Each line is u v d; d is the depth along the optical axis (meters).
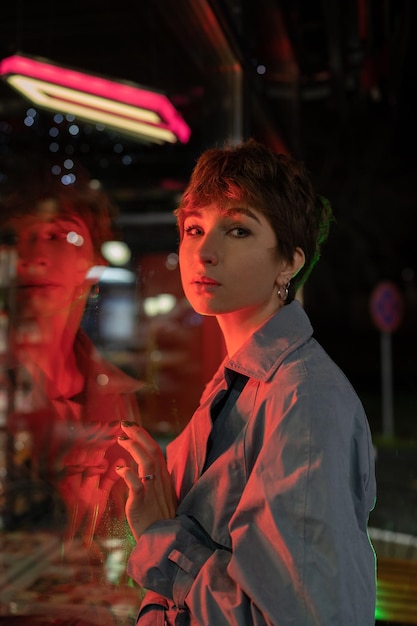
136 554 0.96
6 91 4.54
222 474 0.95
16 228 1.28
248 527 0.85
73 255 1.29
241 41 2.38
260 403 0.94
